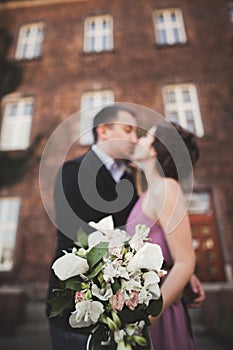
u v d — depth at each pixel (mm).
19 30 7941
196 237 5160
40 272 5000
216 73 6543
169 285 824
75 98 6656
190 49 6891
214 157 5637
